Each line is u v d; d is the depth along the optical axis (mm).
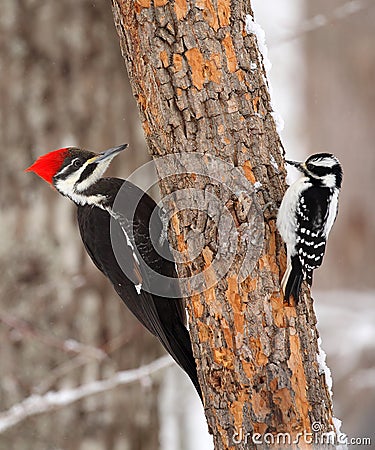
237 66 7473
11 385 12789
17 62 13039
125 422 13078
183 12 7355
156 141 7586
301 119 20594
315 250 8094
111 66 13250
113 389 13000
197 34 7367
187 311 7641
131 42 7523
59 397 12062
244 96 7500
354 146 19875
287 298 7438
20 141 13031
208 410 7504
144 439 13305
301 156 20516
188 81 7379
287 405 7273
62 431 12812
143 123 7660
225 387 7379
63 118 13078
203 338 7473
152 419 13453
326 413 7500
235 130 7469
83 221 9953
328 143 20156
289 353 7348
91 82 13164
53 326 12875
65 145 13055
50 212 13000
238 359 7344
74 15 13125
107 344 12867
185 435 16375
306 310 7586
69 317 12914
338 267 19688
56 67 13094
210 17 7398
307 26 14977
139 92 7594
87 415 12906
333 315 17984
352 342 17484
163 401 14352
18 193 13000
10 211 13016
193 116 7406
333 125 20094
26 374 12805
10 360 12828
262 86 7656
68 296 12930
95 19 13203
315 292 19469
